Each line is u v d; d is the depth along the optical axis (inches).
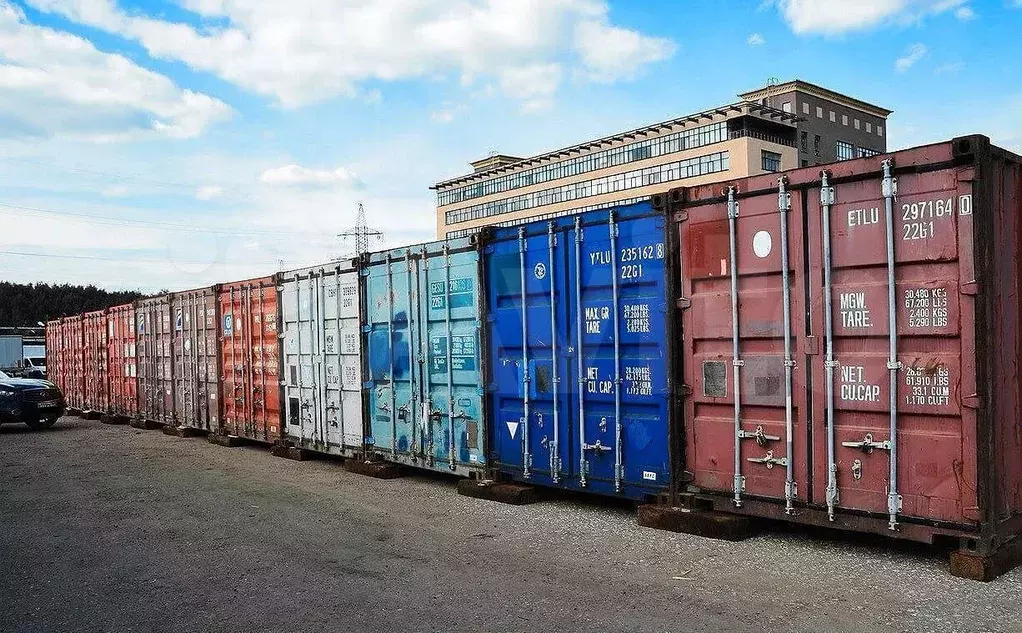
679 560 234.4
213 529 297.9
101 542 282.7
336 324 448.1
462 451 361.4
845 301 227.6
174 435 652.1
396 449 403.5
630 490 288.7
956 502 207.8
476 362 351.9
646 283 281.4
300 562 247.9
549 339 317.4
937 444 210.7
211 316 593.3
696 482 268.2
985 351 202.2
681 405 272.1
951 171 207.5
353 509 327.9
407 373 394.9
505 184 2605.8
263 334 523.8
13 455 546.3
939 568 215.2
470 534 277.7
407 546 263.6
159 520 316.8
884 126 3019.2
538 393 322.0
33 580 237.5
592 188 2329.0
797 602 193.8
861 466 225.8
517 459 333.7
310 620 194.7
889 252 217.0
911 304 214.8
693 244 267.3
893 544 240.5
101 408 830.5
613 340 292.8
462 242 358.9
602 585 213.5
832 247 230.5
